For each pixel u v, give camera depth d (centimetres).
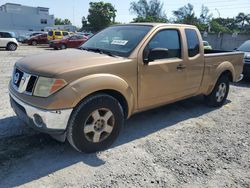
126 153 387
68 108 334
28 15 5944
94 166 350
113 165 354
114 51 425
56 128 338
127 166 354
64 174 329
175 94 488
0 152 368
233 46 3806
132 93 405
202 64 532
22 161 351
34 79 345
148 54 414
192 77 514
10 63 1221
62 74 333
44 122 333
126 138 435
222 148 421
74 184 312
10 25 5759
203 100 634
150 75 426
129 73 396
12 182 310
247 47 1051
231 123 532
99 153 381
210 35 3972
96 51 439
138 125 492
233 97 741
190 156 389
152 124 501
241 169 364
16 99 365
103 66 367
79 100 340
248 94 789
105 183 317
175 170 351
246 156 400
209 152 405
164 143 425
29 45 3105
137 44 418
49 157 364
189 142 435
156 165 360
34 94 340
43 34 3191
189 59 497
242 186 328
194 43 514
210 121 536
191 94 533
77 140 354
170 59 464
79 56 395
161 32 454
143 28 455
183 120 532
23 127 450
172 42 471
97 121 370
